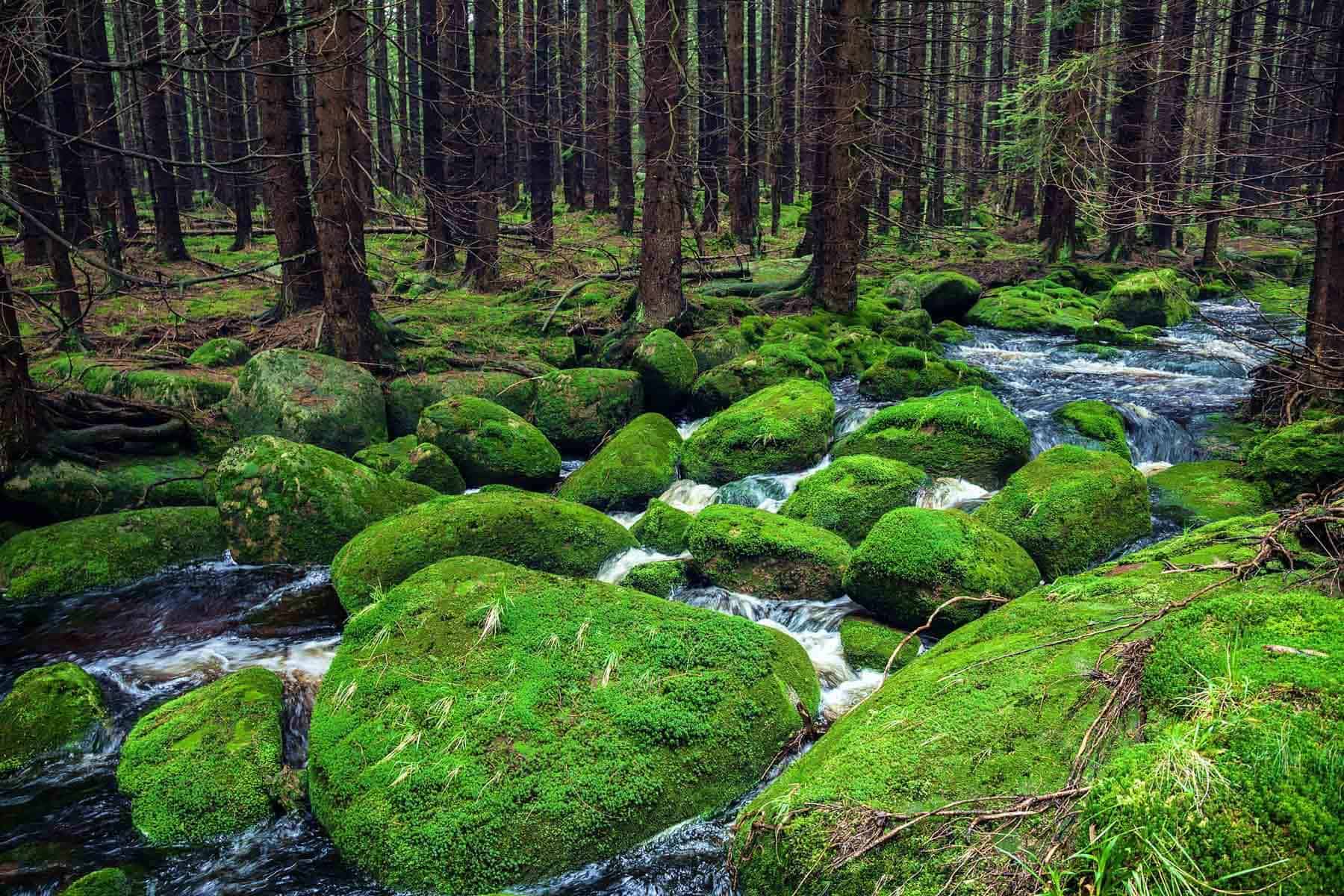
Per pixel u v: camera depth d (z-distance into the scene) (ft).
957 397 29.94
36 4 21.90
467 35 67.41
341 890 12.94
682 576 22.18
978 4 50.57
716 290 54.34
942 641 16.43
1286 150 27.22
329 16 18.40
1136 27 43.39
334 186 35.73
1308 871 7.86
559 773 13.75
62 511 26.27
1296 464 23.40
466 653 16.46
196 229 82.07
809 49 68.90
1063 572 21.50
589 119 80.18
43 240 41.68
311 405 31.58
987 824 10.40
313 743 14.96
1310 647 10.11
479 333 44.57
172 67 18.90
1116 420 31.09
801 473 29.91
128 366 35.42
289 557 25.07
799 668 16.90
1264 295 58.39
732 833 12.91
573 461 34.83
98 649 20.62
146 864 13.52
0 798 15.02
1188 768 8.67
